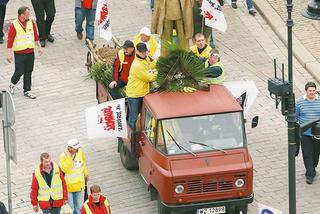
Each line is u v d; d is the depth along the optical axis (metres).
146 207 35.09
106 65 39.06
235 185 33.06
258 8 48.91
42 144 39.25
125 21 48.38
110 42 46.59
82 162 33.69
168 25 43.31
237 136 33.53
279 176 36.75
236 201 33.16
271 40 46.59
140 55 35.09
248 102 36.94
